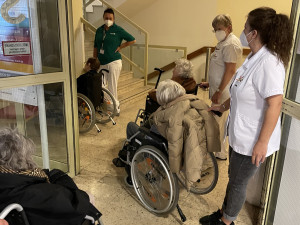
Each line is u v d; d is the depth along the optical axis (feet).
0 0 5.74
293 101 5.10
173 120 5.86
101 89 11.53
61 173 4.16
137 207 7.17
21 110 6.89
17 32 6.16
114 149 10.32
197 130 6.03
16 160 3.38
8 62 6.14
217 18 8.06
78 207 3.33
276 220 5.90
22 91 6.72
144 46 18.06
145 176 6.97
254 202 7.23
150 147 6.45
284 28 4.44
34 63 6.63
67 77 7.34
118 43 13.28
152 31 21.42
